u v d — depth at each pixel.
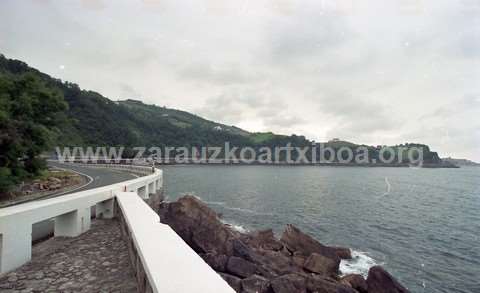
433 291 16.31
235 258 13.09
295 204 42.06
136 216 4.75
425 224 32.06
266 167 164.00
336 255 17.86
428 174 135.75
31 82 19.02
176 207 15.81
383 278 13.23
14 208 4.96
